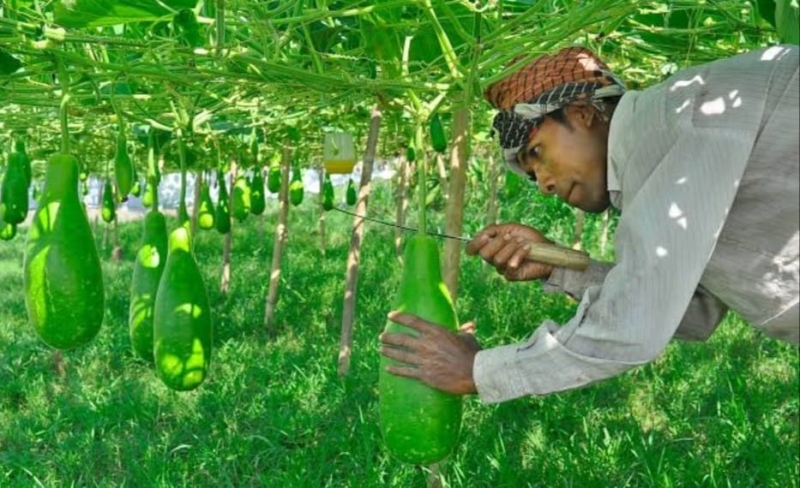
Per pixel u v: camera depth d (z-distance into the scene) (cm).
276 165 744
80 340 204
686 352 639
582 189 187
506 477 412
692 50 346
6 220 309
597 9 233
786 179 155
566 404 516
